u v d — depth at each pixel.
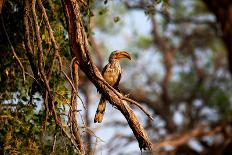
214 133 25.17
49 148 12.06
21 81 12.68
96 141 11.01
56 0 12.89
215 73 29.03
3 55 12.62
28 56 11.61
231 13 23.33
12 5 12.64
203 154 25.58
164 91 27.66
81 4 13.00
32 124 12.12
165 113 27.11
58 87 12.28
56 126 11.21
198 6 28.69
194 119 28.11
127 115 11.01
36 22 11.28
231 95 28.80
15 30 12.72
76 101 10.98
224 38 23.73
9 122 12.06
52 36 11.21
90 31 13.45
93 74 11.00
